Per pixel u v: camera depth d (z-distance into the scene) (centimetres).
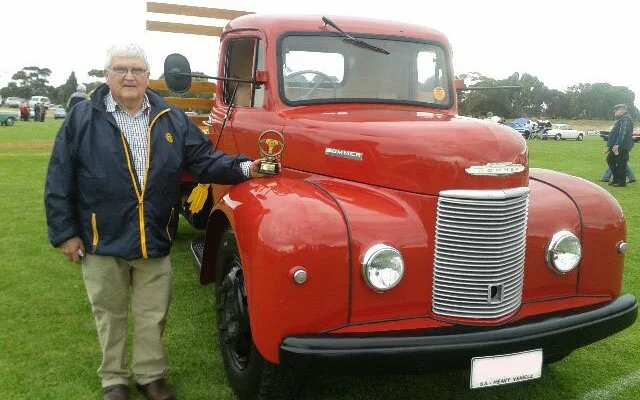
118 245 282
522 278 293
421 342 252
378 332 257
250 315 266
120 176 277
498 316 277
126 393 309
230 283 305
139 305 304
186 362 358
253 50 405
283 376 279
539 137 4188
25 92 11106
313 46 388
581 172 1540
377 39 403
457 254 274
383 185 293
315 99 380
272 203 270
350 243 257
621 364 370
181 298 473
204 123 527
